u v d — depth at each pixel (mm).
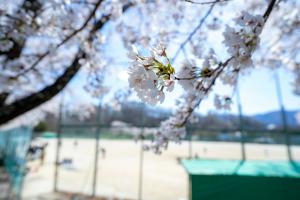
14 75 3348
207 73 1140
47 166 12648
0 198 7664
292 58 4410
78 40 3234
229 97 2029
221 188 3859
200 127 8914
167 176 11570
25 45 3453
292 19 3619
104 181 10375
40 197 8078
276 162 5598
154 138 2545
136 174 11820
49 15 2957
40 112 9531
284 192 3791
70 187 9445
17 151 9055
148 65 926
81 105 7867
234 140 9156
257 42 1062
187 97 1898
